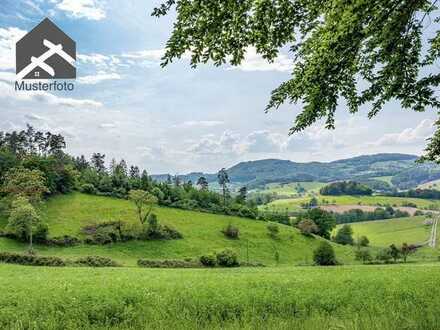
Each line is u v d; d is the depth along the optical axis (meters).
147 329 10.76
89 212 128.12
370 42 9.90
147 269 71.81
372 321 7.98
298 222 166.25
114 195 149.12
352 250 142.62
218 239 128.25
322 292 19.62
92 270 63.06
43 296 18.41
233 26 7.85
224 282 27.89
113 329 12.31
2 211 110.31
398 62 10.55
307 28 8.78
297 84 9.77
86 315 14.73
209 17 7.59
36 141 174.75
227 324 11.07
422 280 25.91
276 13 7.89
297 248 134.00
